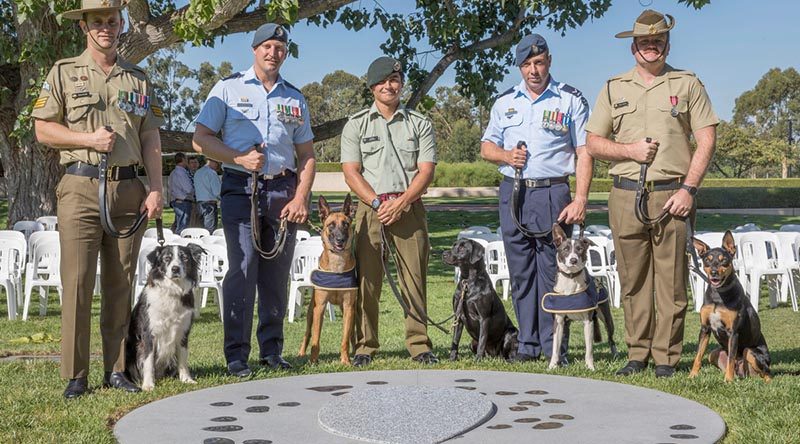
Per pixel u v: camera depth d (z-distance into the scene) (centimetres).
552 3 1716
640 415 485
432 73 1719
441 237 2172
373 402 500
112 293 571
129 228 568
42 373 634
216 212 1878
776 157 8012
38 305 1167
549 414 488
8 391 561
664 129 602
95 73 554
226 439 438
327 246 670
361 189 673
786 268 1093
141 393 559
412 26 1773
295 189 662
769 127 10344
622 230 620
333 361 693
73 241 546
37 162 1692
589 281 657
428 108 1755
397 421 458
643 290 627
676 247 602
